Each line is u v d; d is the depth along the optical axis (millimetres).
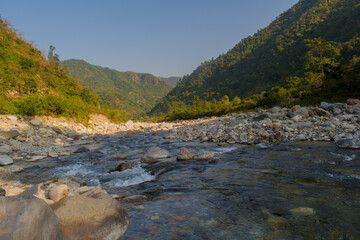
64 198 2816
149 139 15523
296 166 5406
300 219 2783
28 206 1984
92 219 2518
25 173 6496
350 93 24438
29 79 31500
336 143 7918
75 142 13844
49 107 21828
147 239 2422
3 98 21984
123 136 17938
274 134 10219
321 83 30109
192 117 68188
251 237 2402
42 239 1873
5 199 2002
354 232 2432
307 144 8234
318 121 11680
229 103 61469
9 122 14898
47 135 14367
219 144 10094
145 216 3037
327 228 2541
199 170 5824
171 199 3725
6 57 32156
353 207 3061
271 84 116125
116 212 2768
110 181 5445
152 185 4785
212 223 2775
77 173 6469
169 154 8211
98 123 28734
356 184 3967
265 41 187875
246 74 151250
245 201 3465
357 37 85250
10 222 1765
